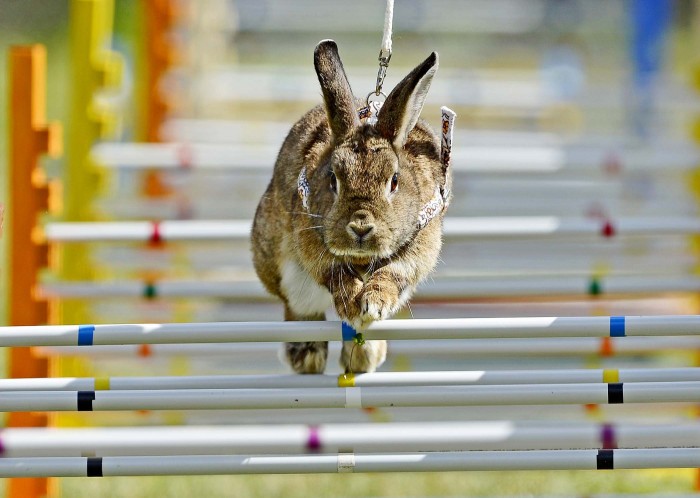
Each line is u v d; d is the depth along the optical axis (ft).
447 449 67.05
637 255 123.44
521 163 126.62
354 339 63.52
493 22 270.26
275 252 73.46
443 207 69.31
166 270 128.77
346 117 66.33
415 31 275.18
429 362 120.16
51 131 90.89
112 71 123.34
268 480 98.12
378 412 94.58
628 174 144.25
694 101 144.15
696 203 134.21
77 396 64.85
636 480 97.19
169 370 117.19
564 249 126.52
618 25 269.23
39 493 88.38
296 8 245.04
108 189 135.33
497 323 63.16
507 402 64.64
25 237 90.53
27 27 296.92
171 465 65.31
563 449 68.64
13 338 64.18
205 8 187.62
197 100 183.93
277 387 67.36
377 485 95.96
